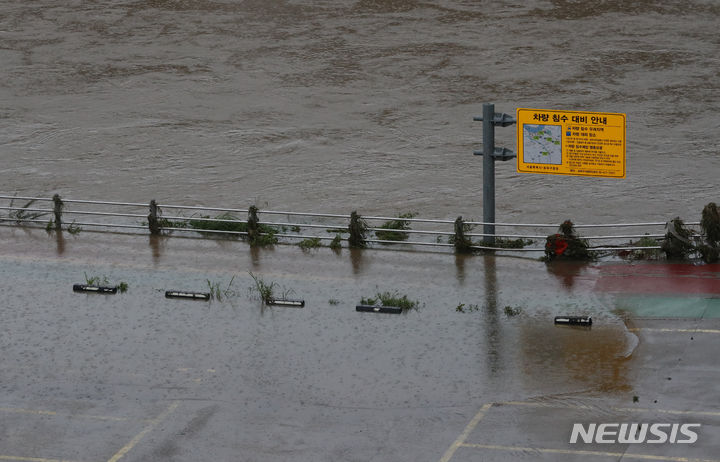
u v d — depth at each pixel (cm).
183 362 4856
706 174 9169
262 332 5153
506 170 9350
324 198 8712
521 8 15038
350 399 4456
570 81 12169
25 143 10431
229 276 5909
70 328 5253
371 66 12900
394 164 9650
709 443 3975
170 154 10062
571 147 6084
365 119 11062
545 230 7788
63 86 12500
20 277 5944
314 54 13425
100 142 10450
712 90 11675
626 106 11269
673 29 13962
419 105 11494
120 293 5691
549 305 5350
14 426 4322
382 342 5000
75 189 9000
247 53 13575
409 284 5728
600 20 14400
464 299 5488
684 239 5878
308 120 11069
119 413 4406
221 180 9269
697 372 4522
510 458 3941
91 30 14725
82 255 6309
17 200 8494
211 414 4375
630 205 8375
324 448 4075
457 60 13025
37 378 4734
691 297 5322
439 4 15312
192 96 12006
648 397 4338
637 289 5481
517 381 4547
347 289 5678
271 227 6844
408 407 4366
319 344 5003
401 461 3959
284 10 15262
